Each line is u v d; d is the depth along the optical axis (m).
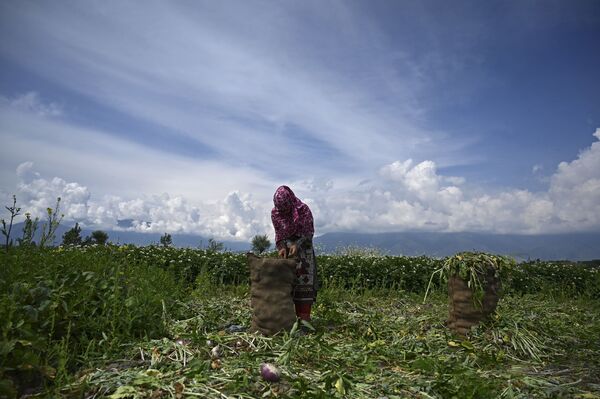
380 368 3.71
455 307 5.38
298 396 2.80
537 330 5.27
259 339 4.26
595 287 12.03
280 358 3.58
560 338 5.22
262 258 4.83
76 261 6.06
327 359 3.82
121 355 3.77
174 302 5.62
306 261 5.30
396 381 3.33
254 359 3.66
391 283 10.99
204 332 4.76
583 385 3.45
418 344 4.66
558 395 3.11
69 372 3.42
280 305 4.68
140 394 2.81
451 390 3.06
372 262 11.51
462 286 5.31
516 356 4.62
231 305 6.37
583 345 5.01
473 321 5.26
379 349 4.33
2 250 5.37
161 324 4.58
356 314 6.31
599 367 4.07
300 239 5.24
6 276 4.34
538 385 3.37
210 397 2.83
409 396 3.08
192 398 2.78
